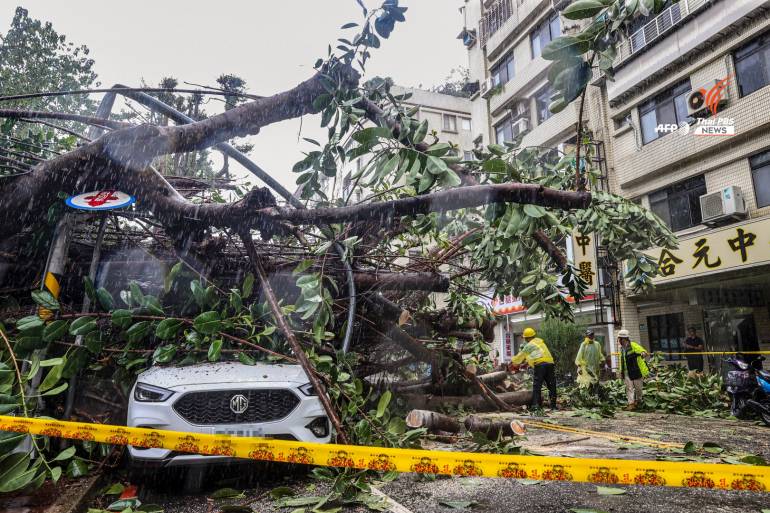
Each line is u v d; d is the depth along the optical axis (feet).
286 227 16.17
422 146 11.35
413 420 16.89
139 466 11.42
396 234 19.98
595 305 54.70
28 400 12.19
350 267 18.30
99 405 15.62
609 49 8.75
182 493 11.96
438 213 17.04
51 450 13.85
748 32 42.55
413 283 19.74
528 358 30.09
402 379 25.82
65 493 11.27
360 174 11.98
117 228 18.13
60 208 16.16
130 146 14.55
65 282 17.31
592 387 33.06
